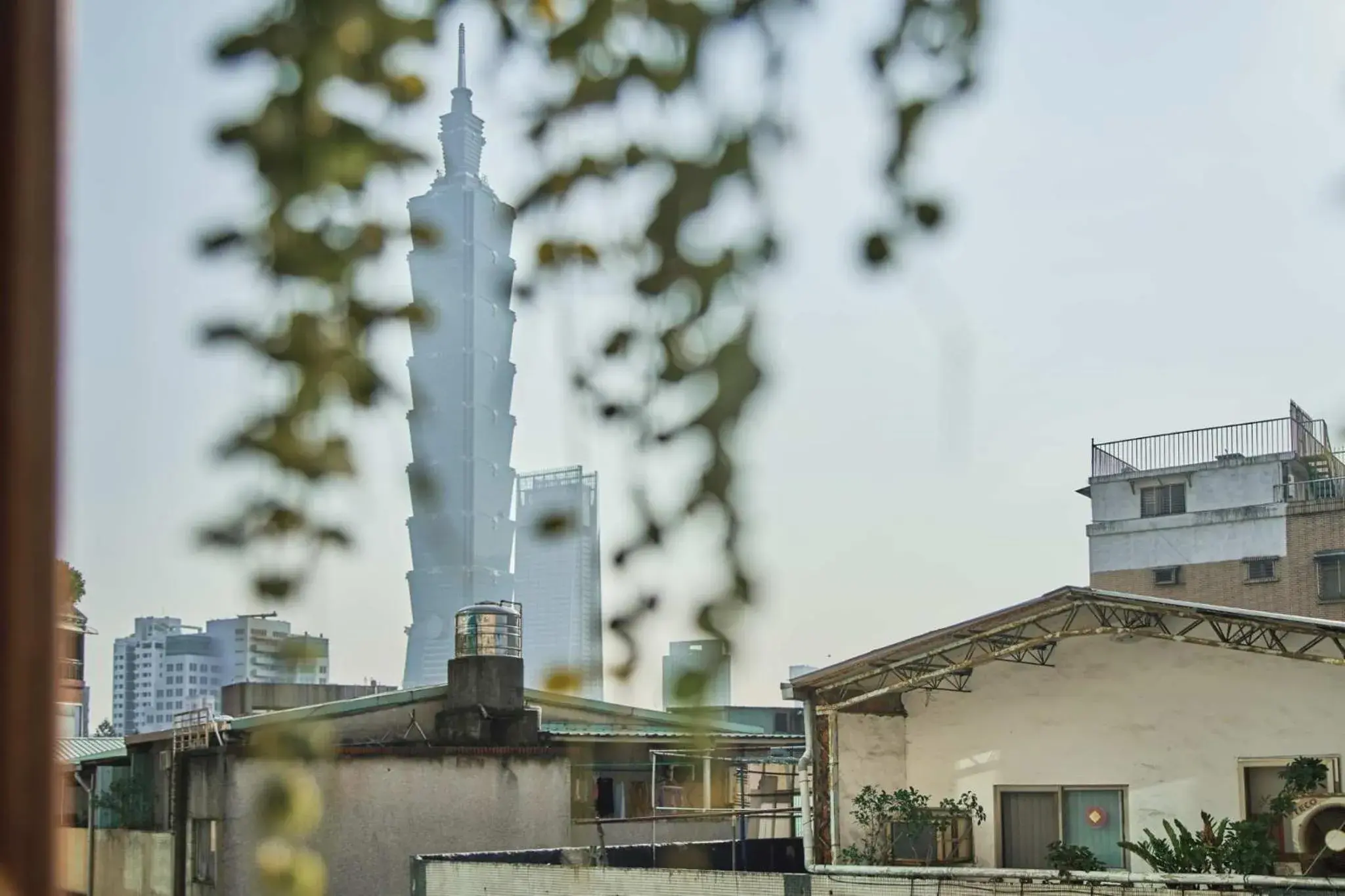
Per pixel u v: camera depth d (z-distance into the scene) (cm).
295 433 132
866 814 1304
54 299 94
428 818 1606
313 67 135
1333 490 3098
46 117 95
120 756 1745
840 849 1268
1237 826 1102
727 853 1521
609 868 1239
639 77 148
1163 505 3350
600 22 148
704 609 134
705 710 132
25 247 93
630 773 1858
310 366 134
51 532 93
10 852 90
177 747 1516
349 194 138
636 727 1984
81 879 1770
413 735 1695
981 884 1138
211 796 1459
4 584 91
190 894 1485
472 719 1706
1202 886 1048
